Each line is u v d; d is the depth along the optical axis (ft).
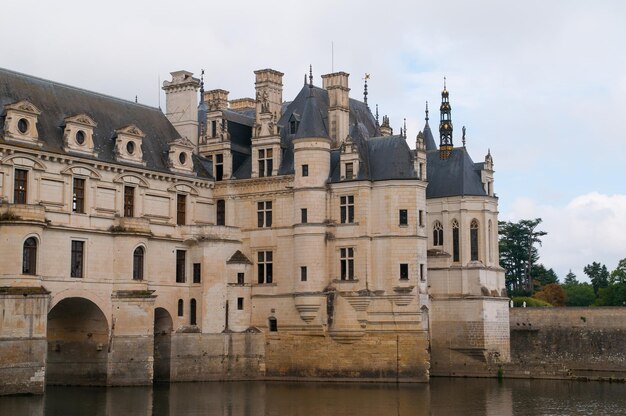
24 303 195.11
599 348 299.79
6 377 191.31
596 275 554.46
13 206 200.64
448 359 286.87
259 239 263.08
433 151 305.53
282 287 257.55
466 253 289.33
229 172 269.23
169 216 251.39
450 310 288.51
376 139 258.98
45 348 197.98
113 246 230.07
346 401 200.03
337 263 252.62
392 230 247.91
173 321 246.88
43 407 177.78
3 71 224.33
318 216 253.24
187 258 254.27
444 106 305.12
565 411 188.24
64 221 219.00
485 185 297.74
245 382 246.68
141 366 226.17
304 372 252.42
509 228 504.02
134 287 230.27
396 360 245.24
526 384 254.68
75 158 223.30
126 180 238.07
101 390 214.28
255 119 275.18
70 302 224.94
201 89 301.63
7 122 211.00
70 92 241.14
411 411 184.34
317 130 255.70
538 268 505.25
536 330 310.45
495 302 289.74
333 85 272.10
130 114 257.14
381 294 247.29
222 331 253.03
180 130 274.77
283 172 262.67
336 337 249.55
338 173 256.32
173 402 192.85
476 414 181.27
